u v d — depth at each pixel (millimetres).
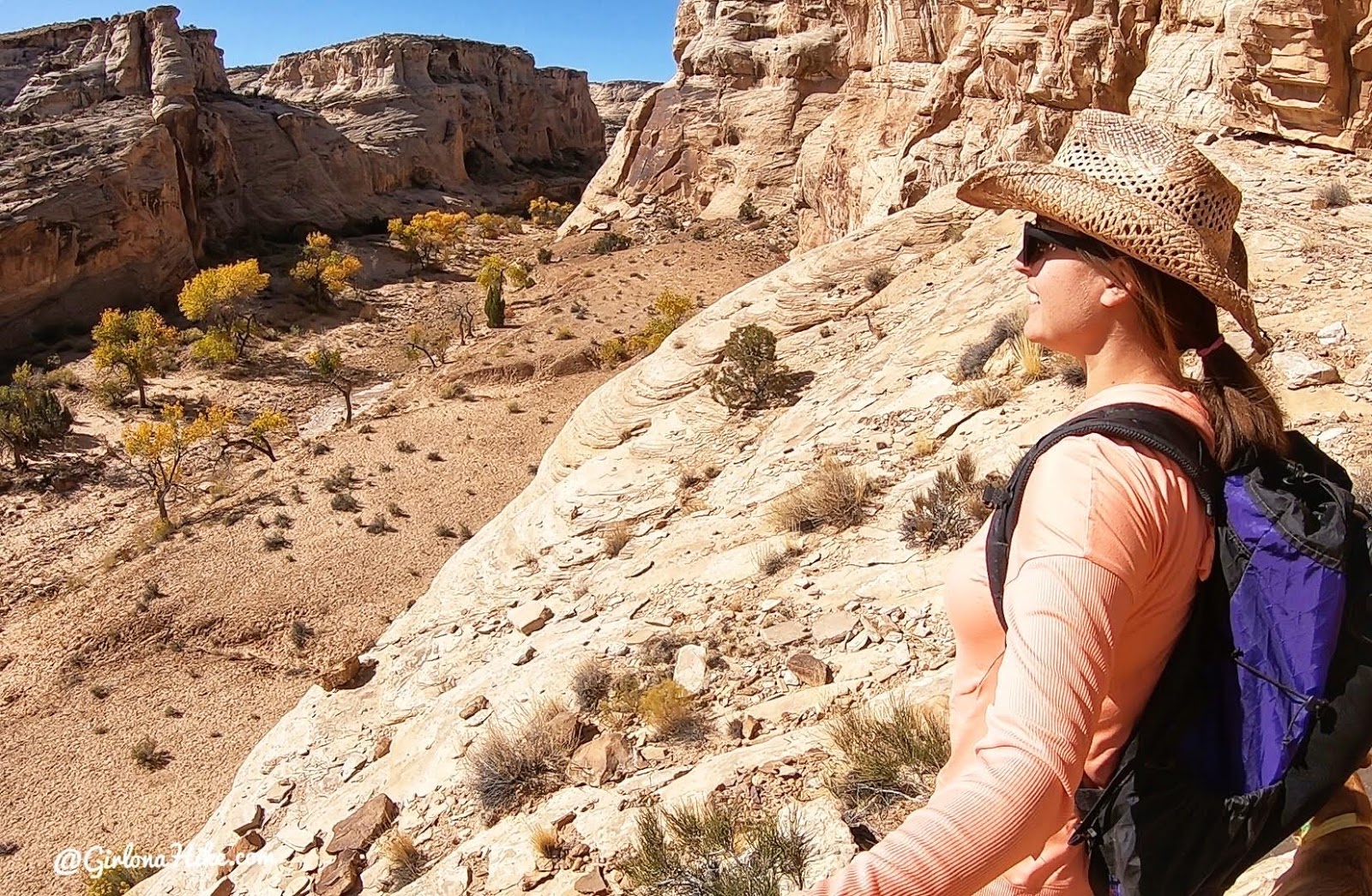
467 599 15742
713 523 14078
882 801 6766
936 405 13977
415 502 40031
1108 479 1266
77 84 90375
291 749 13250
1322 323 11570
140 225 71562
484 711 11320
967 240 20391
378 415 50312
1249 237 14820
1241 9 20688
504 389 51844
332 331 68875
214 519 40188
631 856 7410
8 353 64500
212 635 32312
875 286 20406
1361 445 9008
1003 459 11500
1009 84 33781
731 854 6758
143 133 74688
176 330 65250
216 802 25609
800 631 10070
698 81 82812
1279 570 1281
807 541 12047
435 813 9773
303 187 99375
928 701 7754
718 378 18078
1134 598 1241
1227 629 1312
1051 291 1469
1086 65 30109
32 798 26125
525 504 19859
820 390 17062
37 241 64938
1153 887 1309
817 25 75500
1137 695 1340
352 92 129750
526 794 9242
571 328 57969
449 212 114750
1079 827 1370
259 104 104438
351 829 10109
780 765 7727
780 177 75625
